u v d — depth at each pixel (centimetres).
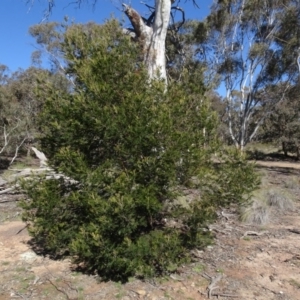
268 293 359
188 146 362
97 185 357
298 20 1858
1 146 1669
